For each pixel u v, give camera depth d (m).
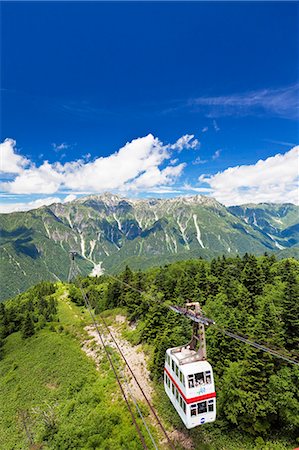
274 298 53.78
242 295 60.16
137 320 81.56
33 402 56.31
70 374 61.31
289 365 35.38
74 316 108.00
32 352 77.38
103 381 54.31
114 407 45.00
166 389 31.11
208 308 56.56
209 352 42.69
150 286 89.06
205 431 37.12
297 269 71.88
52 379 61.88
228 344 41.09
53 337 82.38
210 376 26.23
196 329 29.22
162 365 48.88
